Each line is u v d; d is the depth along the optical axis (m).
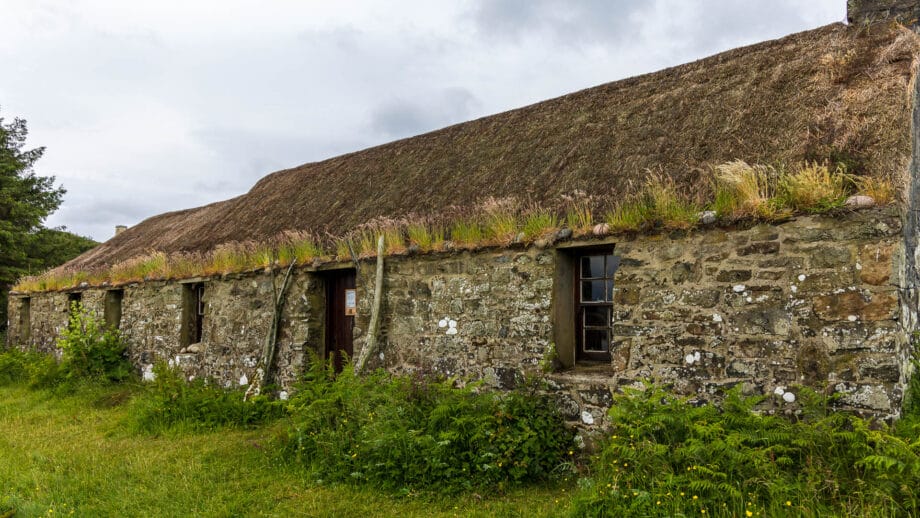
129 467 6.62
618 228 6.06
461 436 5.90
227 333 10.86
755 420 4.80
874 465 4.12
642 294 5.91
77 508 5.49
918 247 5.60
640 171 6.80
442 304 7.55
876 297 4.73
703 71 7.98
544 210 6.99
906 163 4.97
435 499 5.44
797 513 4.17
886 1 6.98
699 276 5.61
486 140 9.84
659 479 4.76
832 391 4.85
